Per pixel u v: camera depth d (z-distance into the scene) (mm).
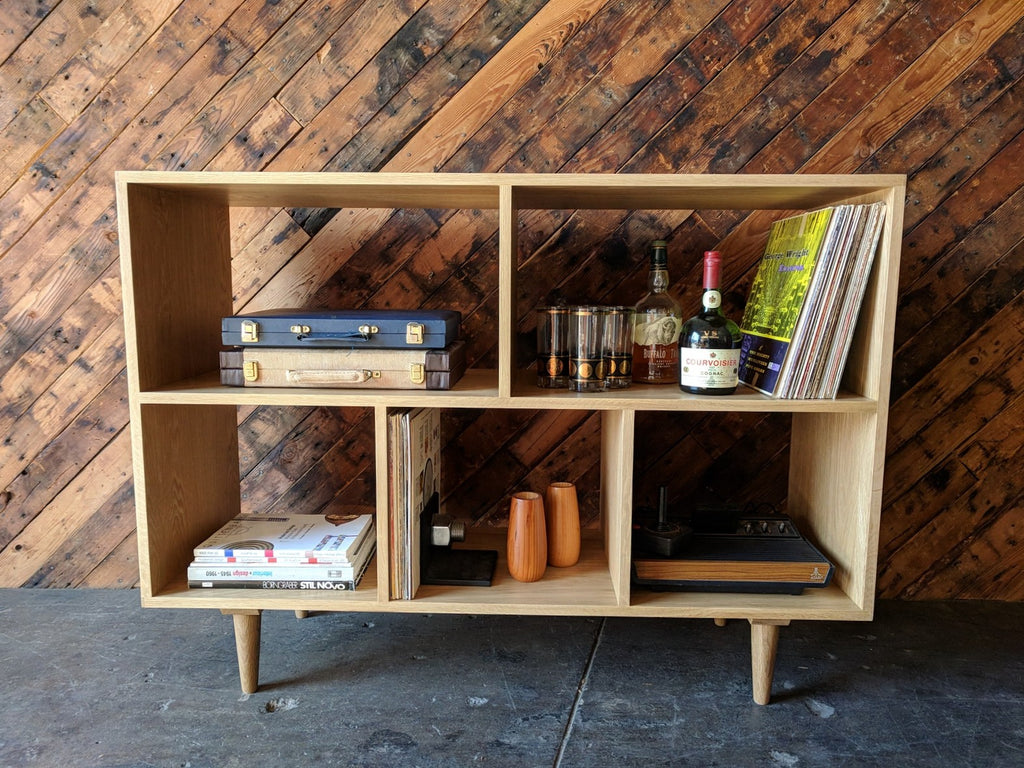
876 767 1078
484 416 1617
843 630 1494
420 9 1493
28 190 1552
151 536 1207
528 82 1506
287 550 1234
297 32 1505
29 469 1634
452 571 1293
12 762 1076
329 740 1134
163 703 1230
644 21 1480
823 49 1470
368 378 1205
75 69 1520
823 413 1339
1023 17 1440
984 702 1245
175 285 1288
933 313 1521
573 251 1556
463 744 1126
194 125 1533
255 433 1630
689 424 1596
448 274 1576
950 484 1570
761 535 1322
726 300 1554
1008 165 1474
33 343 1594
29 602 1600
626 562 1173
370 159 1532
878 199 1130
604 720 1190
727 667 1360
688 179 1101
